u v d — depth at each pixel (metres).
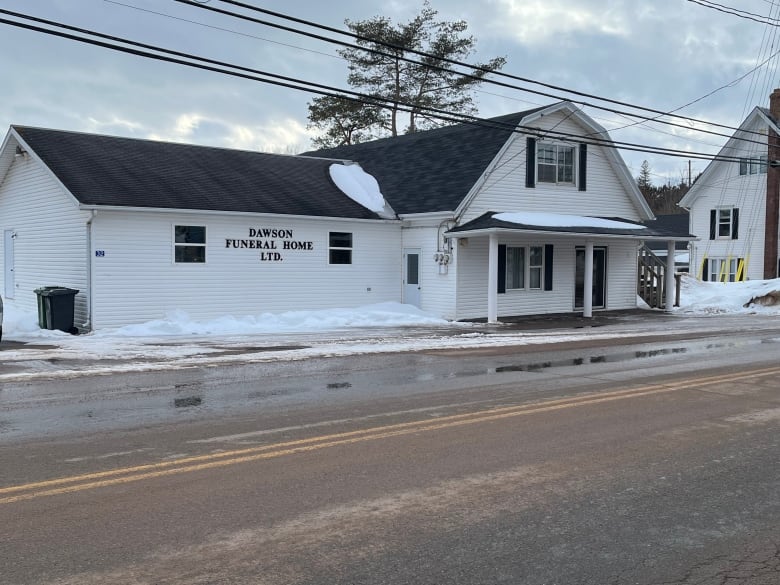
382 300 22.17
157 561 4.08
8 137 19.62
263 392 9.31
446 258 21.12
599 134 24.22
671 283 25.80
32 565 4.02
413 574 3.96
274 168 23.06
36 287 19.95
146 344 14.53
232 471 5.80
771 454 6.48
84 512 4.84
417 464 6.05
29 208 20.19
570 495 5.32
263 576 3.91
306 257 20.44
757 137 36.97
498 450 6.52
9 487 5.36
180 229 18.17
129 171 18.95
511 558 4.20
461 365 12.01
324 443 6.69
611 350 14.30
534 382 10.28
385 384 10.02
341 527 4.63
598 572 4.03
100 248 16.98
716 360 12.81
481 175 21.22
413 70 38.91
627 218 25.94
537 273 23.58
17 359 12.16
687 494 5.37
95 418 7.71
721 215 39.00
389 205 22.78
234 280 19.08
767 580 3.95
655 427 7.48
